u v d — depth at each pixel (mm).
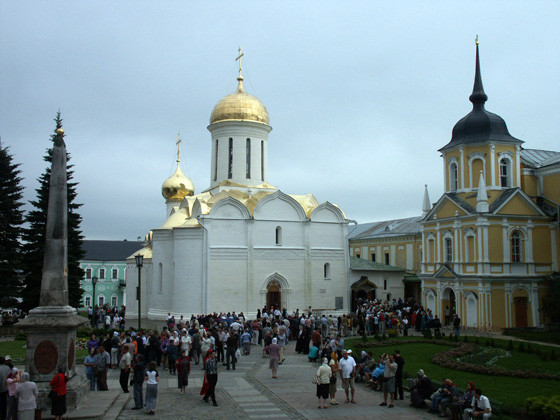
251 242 50188
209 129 56938
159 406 19781
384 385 20375
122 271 98562
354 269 61500
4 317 47219
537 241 47562
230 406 19906
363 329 38688
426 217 52781
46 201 47156
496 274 45188
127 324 47312
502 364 28453
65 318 17859
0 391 16641
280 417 18469
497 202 46438
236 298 49125
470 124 49469
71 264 48375
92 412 17500
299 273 52188
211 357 20359
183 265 48594
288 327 38969
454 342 35250
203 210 49219
